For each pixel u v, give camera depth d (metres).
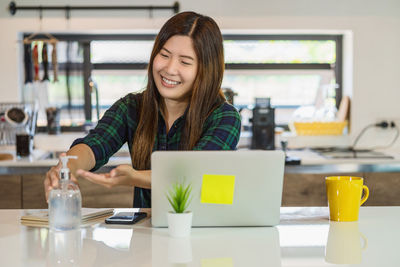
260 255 1.27
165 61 1.81
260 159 1.51
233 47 4.55
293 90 4.62
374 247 1.34
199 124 1.87
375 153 4.05
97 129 1.94
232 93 4.18
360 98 4.35
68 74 4.42
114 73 4.50
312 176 3.55
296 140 4.43
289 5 4.26
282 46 4.57
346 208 1.63
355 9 4.28
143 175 1.59
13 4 4.18
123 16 4.23
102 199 3.46
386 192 3.58
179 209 1.45
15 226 1.57
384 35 4.30
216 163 1.51
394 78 4.33
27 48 4.27
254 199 1.54
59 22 4.21
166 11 4.24
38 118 4.47
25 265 1.20
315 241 1.40
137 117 2.00
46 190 1.58
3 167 3.57
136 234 1.47
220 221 1.55
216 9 4.24
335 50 4.55
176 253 1.29
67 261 1.22
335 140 4.42
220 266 1.18
